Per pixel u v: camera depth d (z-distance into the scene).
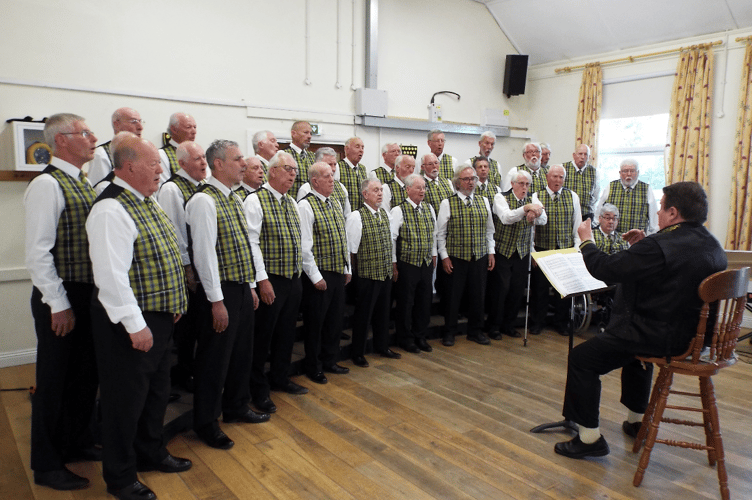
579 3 5.85
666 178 5.73
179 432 2.68
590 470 2.37
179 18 4.29
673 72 5.74
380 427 2.77
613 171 6.43
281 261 2.90
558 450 2.51
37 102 3.68
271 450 2.50
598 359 2.39
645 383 2.62
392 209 3.91
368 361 3.86
